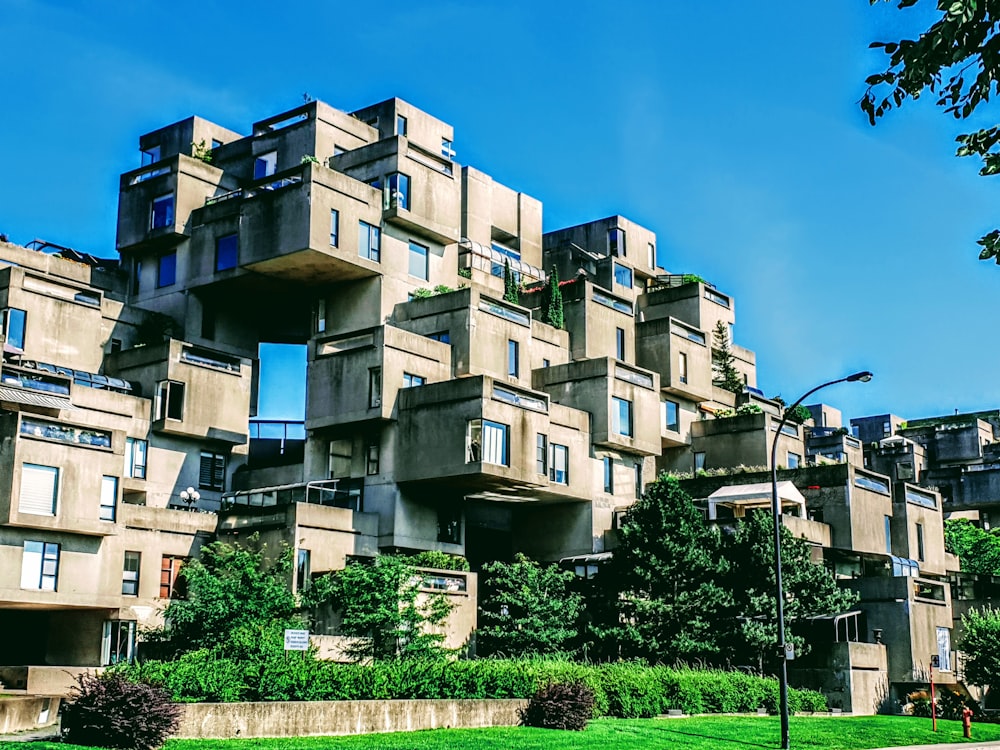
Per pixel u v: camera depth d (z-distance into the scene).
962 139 12.20
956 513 97.31
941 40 10.88
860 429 119.31
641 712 41.25
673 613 48.16
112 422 51.88
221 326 62.50
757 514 51.53
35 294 54.53
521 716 35.97
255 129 68.12
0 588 41.72
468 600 48.88
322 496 54.44
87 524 43.88
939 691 56.19
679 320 72.38
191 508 52.28
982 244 12.41
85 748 25.22
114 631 45.62
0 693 33.75
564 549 59.28
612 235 82.44
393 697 33.75
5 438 42.50
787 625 49.88
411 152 62.16
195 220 61.69
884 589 56.81
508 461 52.88
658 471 70.50
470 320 57.44
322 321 60.94
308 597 43.00
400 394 54.41
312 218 55.97
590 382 60.84
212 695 29.72
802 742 37.06
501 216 76.88
